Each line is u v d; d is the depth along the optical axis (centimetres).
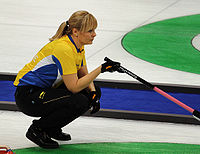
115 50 2109
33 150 1169
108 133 1295
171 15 2886
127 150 1178
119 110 1411
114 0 3291
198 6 3194
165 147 1205
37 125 1159
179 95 1592
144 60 1972
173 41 2302
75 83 1095
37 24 2547
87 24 1059
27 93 1128
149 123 1377
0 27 2458
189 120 1375
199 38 2375
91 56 2002
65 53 1076
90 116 1416
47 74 1117
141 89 1641
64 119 1125
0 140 1230
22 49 2088
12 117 1392
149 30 2503
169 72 1817
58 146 1186
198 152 1175
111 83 1647
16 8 2925
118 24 2608
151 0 3350
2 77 1709
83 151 1166
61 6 3020
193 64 1939
